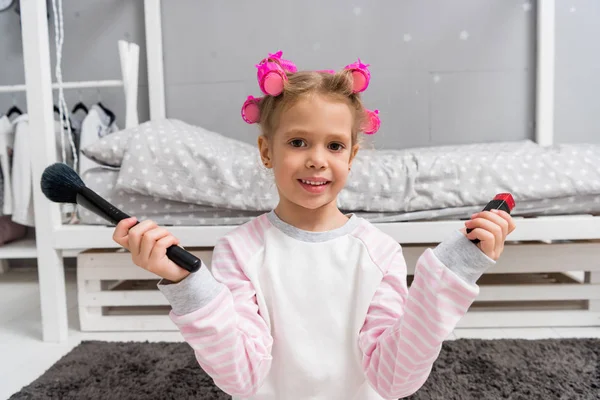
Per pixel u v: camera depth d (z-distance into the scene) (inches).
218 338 19.1
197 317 18.7
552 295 50.0
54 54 77.6
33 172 48.6
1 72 79.0
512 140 76.0
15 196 64.7
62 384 38.7
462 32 74.7
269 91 24.0
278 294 24.1
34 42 47.6
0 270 78.5
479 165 47.2
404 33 74.8
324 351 23.7
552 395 36.1
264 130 26.3
